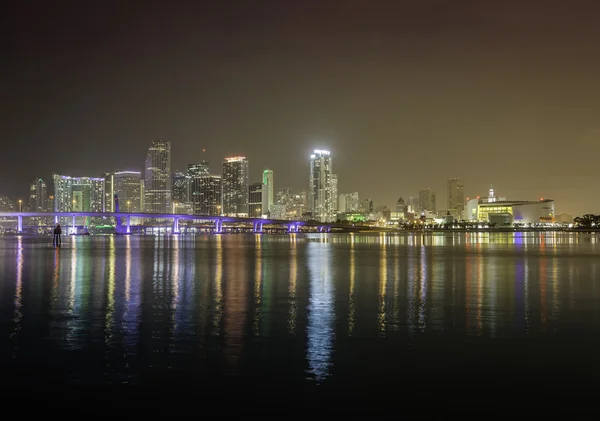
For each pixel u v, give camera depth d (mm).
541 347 22344
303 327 26406
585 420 14727
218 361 19953
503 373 18656
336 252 114812
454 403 15875
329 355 20906
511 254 104875
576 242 191750
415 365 19562
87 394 16453
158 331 25203
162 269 63688
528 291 41844
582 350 21859
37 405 15586
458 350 21797
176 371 18672
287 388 17031
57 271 60031
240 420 14648
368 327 26531
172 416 14891
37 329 25562
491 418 14844
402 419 14758
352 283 47844
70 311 30906
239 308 32500
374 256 98250
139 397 16203
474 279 52062
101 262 76812
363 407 15547
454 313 30859
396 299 36938
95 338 23641
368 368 19172
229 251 119812
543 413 15188
